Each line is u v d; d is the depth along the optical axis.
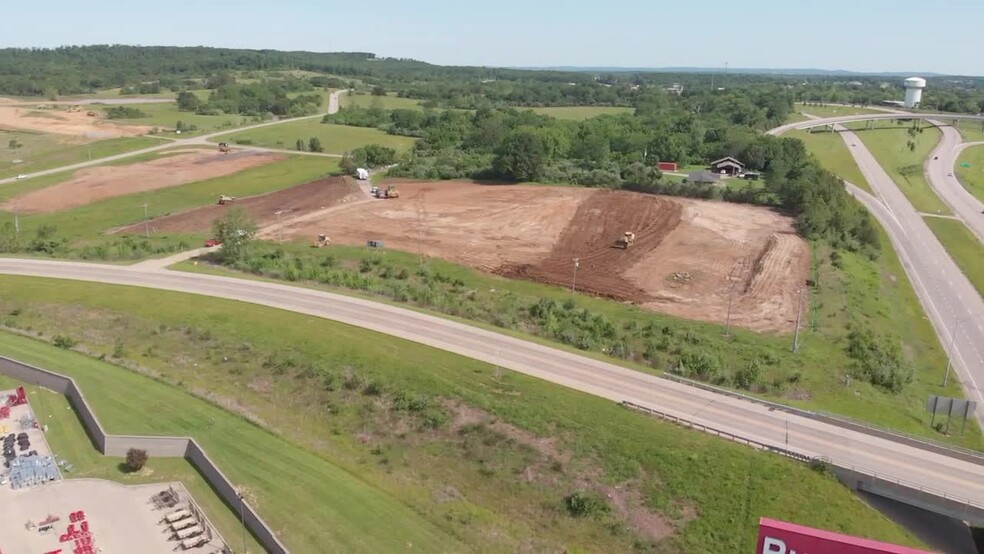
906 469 42.16
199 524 40.22
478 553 38.84
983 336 76.19
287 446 48.38
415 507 42.66
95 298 71.69
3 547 38.34
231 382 56.97
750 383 56.94
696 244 95.25
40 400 54.94
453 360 57.50
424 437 49.06
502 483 44.41
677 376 55.69
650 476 43.31
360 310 69.00
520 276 83.00
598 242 96.50
